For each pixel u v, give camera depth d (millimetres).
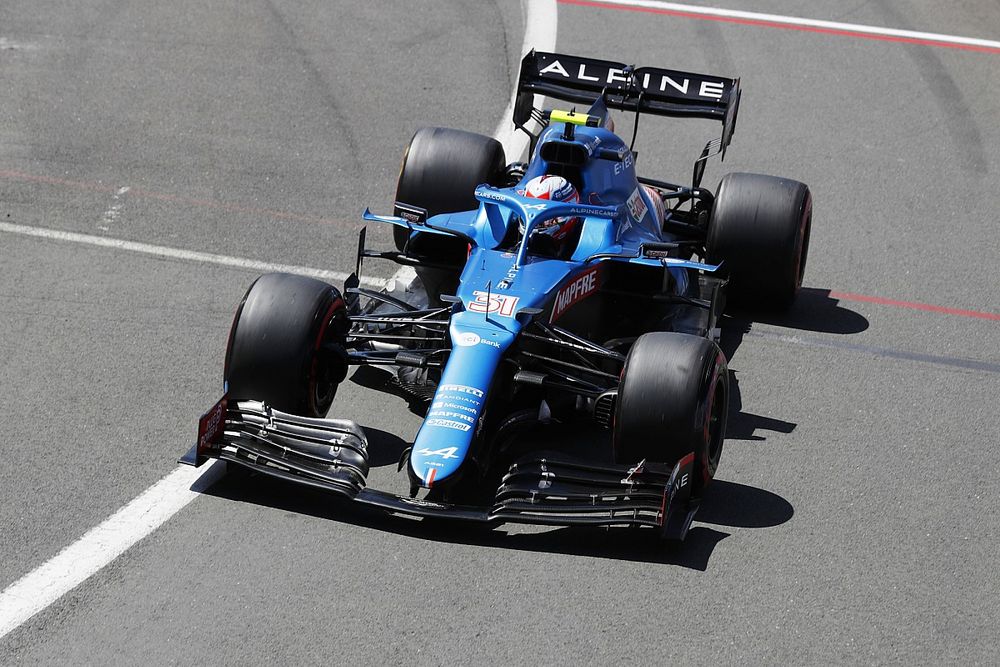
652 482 22688
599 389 24844
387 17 58375
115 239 36125
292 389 24109
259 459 23734
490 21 58500
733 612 21766
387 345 28531
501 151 33812
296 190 40219
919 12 63375
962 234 40000
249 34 55062
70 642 20375
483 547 23156
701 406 22781
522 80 35062
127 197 38969
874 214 41094
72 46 52438
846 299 35125
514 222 27891
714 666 20453
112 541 22891
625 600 21891
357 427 23953
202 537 23094
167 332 31047
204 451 23359
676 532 22766
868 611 22047
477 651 20500
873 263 37562
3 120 44469
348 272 35000
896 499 25547
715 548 23500
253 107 47000
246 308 24312
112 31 54500
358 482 23297
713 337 28172
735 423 28203
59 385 28297
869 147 46688
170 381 28781
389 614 21281
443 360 24797
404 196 33062
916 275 36938
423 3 60688
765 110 49469
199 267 34719
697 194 35250
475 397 22938
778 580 22688
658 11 60875
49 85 48000
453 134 33344
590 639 20891
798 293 35250
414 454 22016
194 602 21391
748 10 61969
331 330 25172
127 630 20688
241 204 38938
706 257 32719
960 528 24688
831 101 50938
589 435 27000
